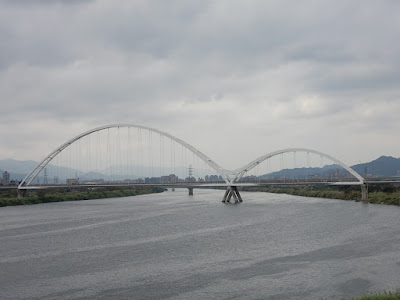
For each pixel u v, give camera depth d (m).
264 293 36.19
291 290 36.78
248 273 42.28
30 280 41.19
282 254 50.09
